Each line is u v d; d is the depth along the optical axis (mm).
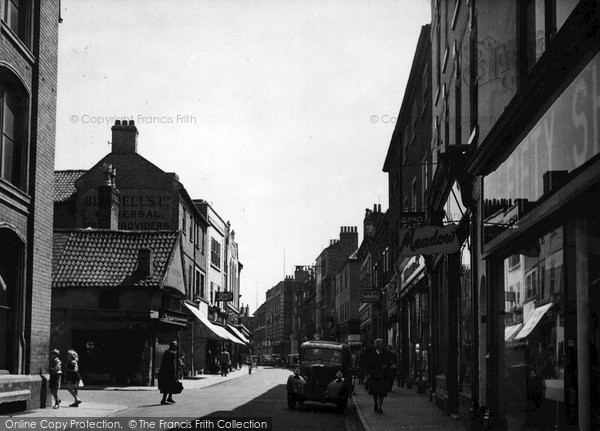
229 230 64625
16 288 16594
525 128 9406
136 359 29719
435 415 16250
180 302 35438
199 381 36156
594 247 7168
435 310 20531
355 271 63312
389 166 38344
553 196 7891
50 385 17891
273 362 91750
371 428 13484
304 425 14805
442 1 19188
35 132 17438
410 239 14586
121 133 41156
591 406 7180
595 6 6332
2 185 15305
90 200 40062
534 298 9438
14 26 16906
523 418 9945
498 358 11719
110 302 30078
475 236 13430
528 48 9891
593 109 6695
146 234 33281
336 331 71500
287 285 128875
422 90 25656
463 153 13500
